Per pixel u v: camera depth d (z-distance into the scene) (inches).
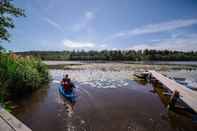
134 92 454.6
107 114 282.7
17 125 172.1
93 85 548.7
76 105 331.3
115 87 521.0
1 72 326.0
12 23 341.4
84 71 978.1
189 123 249.1
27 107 309.6
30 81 413.4
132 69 1130.7
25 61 488.7
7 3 317.4
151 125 241.0
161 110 306.7
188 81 622.8
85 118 263.9
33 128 223.9
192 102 288.5
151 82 610.9
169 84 464.1
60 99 369.1
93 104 340.2
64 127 229.5
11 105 313.9
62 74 826.8
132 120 258.1
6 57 378.0
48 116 268.4
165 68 1226.0
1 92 300.7
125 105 335.3
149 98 392.8
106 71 983.0
